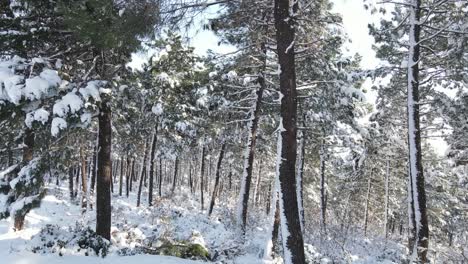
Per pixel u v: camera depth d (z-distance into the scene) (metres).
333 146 25.47
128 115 22.92
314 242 16.19
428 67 15.28
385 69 15.34
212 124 22.66
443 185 28.17
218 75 18.44
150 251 11.74
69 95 10.30
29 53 11.57
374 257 17.92
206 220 21.44
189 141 31.23
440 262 12.64
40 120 9.98
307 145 25.58
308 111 20.52
